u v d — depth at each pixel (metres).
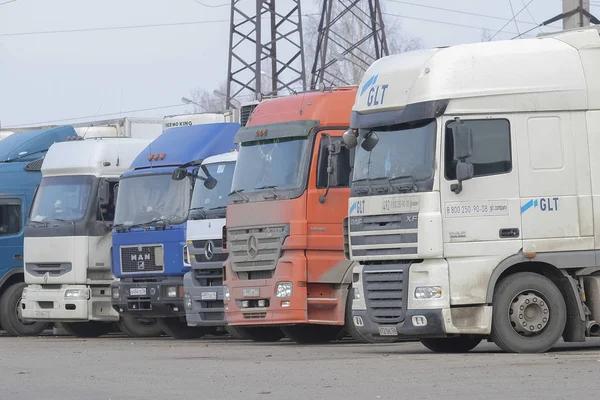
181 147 31.30
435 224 20.16
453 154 20.23
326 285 26.00
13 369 20.09
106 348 26.50
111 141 33.88
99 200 33.28
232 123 31.92
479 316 20.31
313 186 25.83
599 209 20.77
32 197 35.41
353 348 24.56
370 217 21.23
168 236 30.80
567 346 23.25
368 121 21.52
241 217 26.69
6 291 35.22
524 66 20.70
